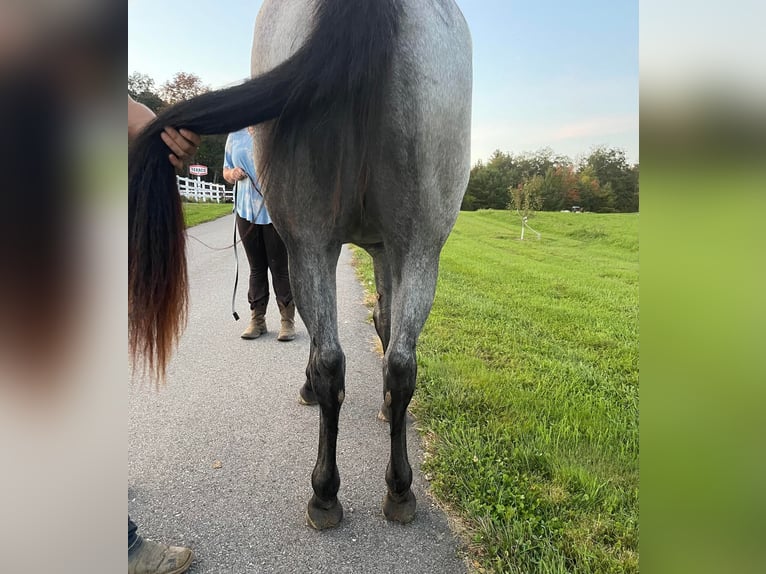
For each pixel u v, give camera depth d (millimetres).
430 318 4914
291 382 3299
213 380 3316
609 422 2654
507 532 1767
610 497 1975
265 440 2537
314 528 1868
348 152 1509
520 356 3812
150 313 1434
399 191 1527
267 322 4805
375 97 1405
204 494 2090
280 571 1676
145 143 1387
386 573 1660
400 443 1837
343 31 1343
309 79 1347
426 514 1947
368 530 1866
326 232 1630
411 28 1438
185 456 2381
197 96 1381
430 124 1469
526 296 6570
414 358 1704
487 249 12594
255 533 1857
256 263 4117
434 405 2768
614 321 5191
